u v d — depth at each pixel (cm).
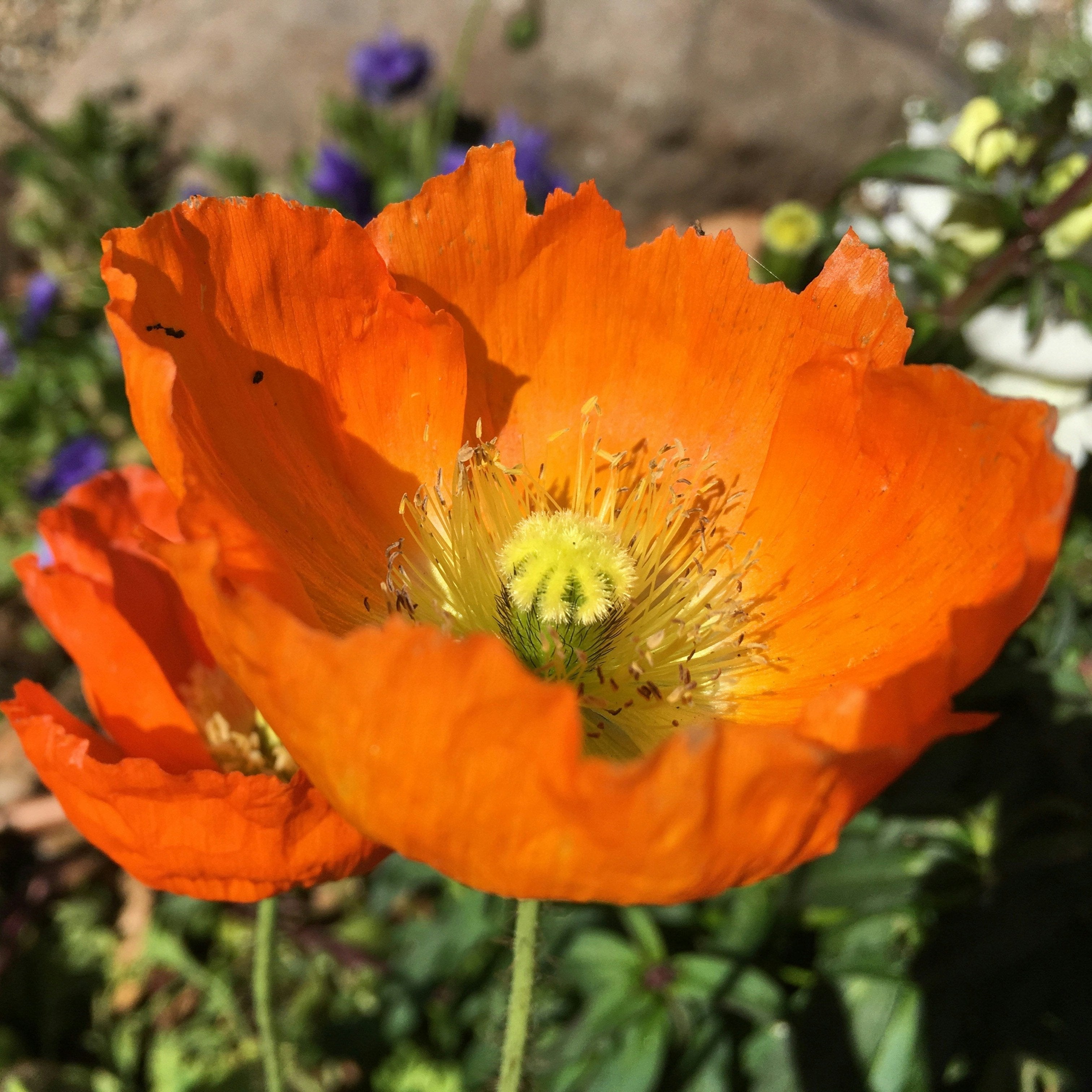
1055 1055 13
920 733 7
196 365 9
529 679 6
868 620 9
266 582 8
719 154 36
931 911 14
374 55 30
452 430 11
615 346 11
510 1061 9
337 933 18
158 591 10
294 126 35
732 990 14
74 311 29
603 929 15
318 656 6
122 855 8
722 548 11
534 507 11
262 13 35
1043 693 13
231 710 10
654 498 11
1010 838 13
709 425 11
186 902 18
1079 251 15
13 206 35
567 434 11
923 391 9
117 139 33
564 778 6
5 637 24
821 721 7
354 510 10
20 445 27
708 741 6
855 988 13
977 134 15
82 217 32
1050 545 7
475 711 6
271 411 10
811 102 36
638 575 11
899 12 44
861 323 10
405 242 10
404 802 7
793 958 15
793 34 35
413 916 19
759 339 10
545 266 11
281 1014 17
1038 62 45
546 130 36
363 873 9
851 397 9
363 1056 17
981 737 14
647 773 6
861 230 18
